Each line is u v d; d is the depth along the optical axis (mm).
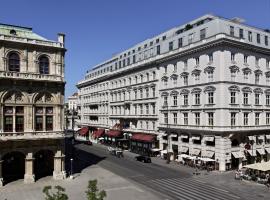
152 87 78375
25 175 46625
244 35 62750
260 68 64438
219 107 57375
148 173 54656
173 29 78812
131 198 38938
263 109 64500
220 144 57281
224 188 44625
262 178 48750
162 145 74000
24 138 45812
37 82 48156
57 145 49406
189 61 65500
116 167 60000
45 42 49156
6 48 46000
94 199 21516
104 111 107875
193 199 38938
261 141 63812
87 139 118688
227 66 58000
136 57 88062
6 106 45938
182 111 67188
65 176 49812
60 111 50125
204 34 62562
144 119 81938
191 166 61594
